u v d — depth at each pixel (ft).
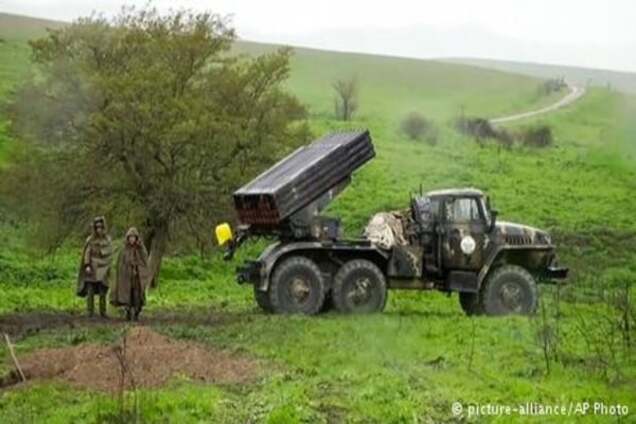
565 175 236.22
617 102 432.25
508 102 405.18
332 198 79.97
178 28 124.06
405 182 208.74
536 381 51.67
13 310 84.74
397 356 56.95
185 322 72.54
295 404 44.39
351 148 80.48
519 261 84.28
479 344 61.87
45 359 54.60
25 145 120.16
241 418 42.83
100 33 122.01
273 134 123.34
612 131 334.65
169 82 117.39
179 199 116.78
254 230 82.33
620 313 79.15
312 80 416.26
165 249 123.24
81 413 42.75
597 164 257.55
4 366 53.21
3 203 131.85
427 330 67.67
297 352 57.31
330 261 79.20
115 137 116.57
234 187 118.32
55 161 117.80
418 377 51.62
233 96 123.44
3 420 42.19
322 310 78.79
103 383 48.62
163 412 43.27
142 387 47.55
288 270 76.84
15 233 141.69
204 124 115.44
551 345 59.26
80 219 118.52
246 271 77.82
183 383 48.52
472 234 81.35
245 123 121.90
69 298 98.99
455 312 84.23
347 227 165.99
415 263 80.48
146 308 87.86
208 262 136.67
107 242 77.66
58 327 68.74
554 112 376.27
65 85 117.91
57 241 118.73
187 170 119.65
